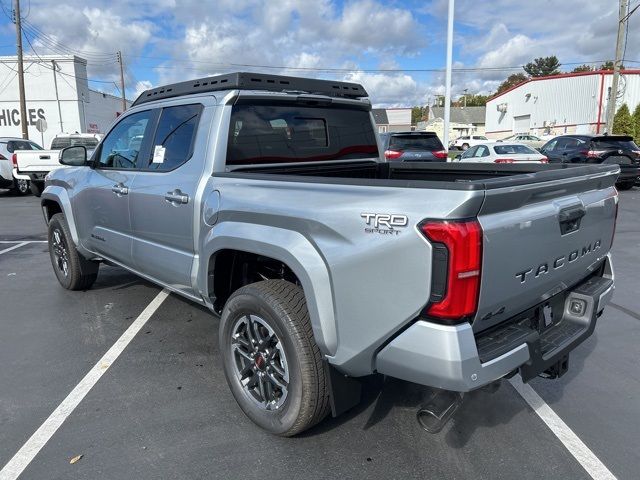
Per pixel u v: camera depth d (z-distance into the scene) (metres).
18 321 4.79
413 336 2.20
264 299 2.77
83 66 40.38
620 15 23.84
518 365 2.37
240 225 2.92
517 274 2.36
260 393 3.01
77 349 4.17
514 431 3.04
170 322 4.73
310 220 2.51
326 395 2.71
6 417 3.18
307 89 3.87
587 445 2.91
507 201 2.20
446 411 2.42
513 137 37.88
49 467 2.71
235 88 3.38
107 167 4.41
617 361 3.97
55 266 5.71
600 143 15.10
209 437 2.97
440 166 4.33
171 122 3.70
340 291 2.42
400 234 2.17
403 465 2.73
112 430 3.04
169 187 3.52
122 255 4.30
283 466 2.72
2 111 38.84
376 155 4.48
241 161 3.41
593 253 3.06
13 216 11.64
